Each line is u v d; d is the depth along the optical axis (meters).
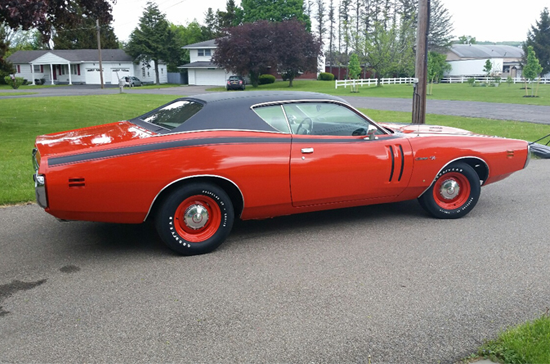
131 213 4.40
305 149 4.92
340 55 80.00
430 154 5.49
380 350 3.05
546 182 7.97
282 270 4.31
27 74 65.00
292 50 52.03
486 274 4.23
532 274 4.23
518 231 5.43
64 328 3.31
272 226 5.62
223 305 3.64
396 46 49.28
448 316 3.48
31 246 4.93
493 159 5.80
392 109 23.30
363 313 3.52
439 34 73.75
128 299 3.74
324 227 5.57
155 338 3.19
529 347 2.91
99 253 4.74
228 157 4.60
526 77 35.44
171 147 4.42
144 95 36.34
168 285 4.00
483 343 3.12
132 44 62.66
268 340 3.16
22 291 3.89
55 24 15.94
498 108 23.86
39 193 4.12
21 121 17.66
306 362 2.92
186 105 5.11
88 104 25.19
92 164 4.19
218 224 4.73
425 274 4.22
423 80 11.73
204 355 2.99
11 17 11.97
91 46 74.69
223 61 52.28
